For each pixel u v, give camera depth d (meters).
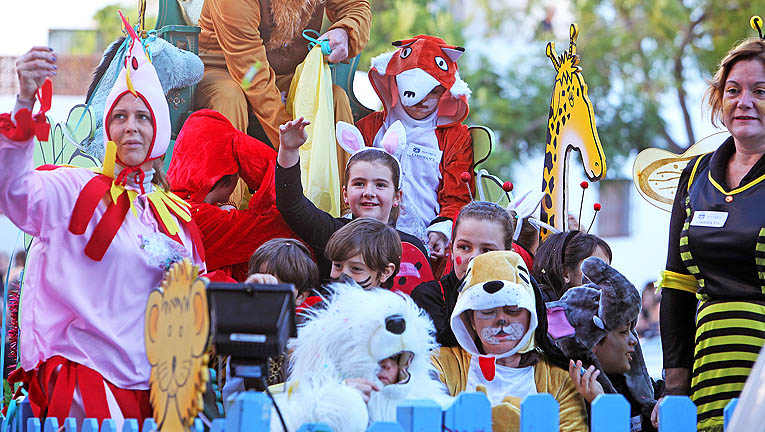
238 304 5.45
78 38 19.41
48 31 19.53
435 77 11.37
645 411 8.62
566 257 9.34
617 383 8.62
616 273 8.37
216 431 6.09
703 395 8.18
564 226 11.70
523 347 7.55
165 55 10.60
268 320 5.42
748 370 7.98
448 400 6.81
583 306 8.12
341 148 11.59
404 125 11.58
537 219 11.45
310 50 11.36
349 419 6.20
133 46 7.90
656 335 21.25
